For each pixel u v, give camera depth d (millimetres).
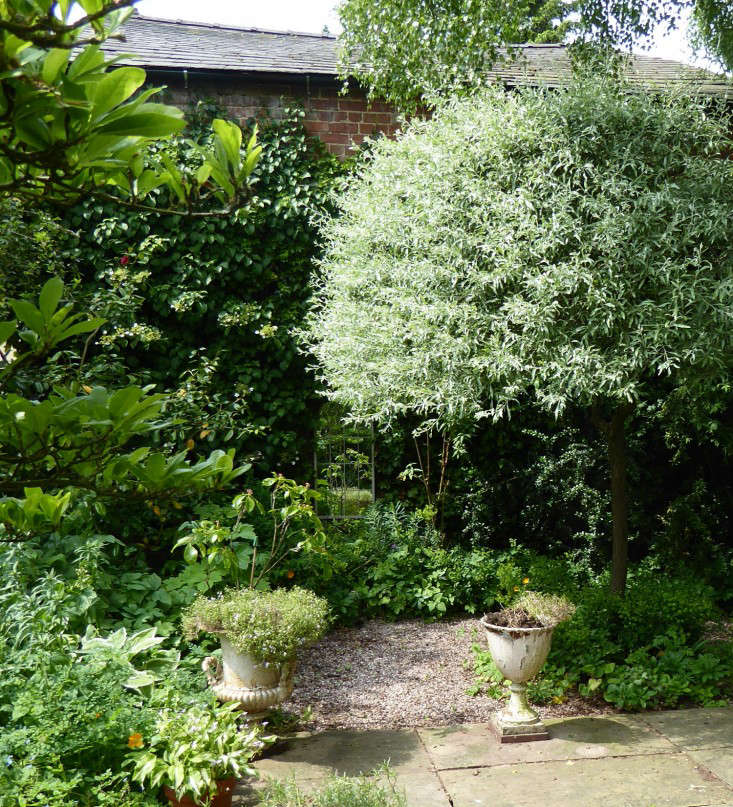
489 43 5867
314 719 4270
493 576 6355
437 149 4547
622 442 5277
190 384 6023
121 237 6203
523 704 3967
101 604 4543
